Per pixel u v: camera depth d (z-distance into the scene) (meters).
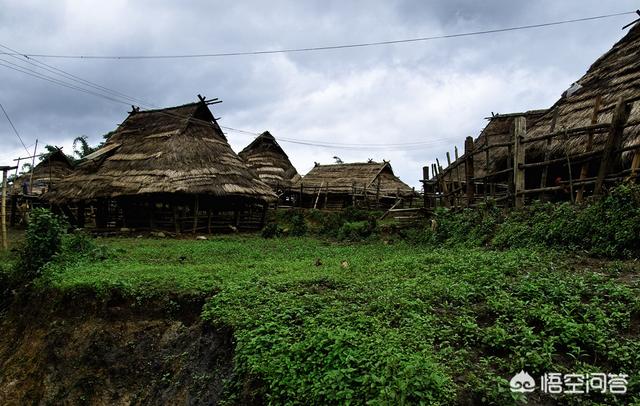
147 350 8.78
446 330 6.27
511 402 4.69
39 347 10.39
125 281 10.13
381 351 5.51
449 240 13.92
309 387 5.34
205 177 22.81
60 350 9.89
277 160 40.62
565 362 5.56
